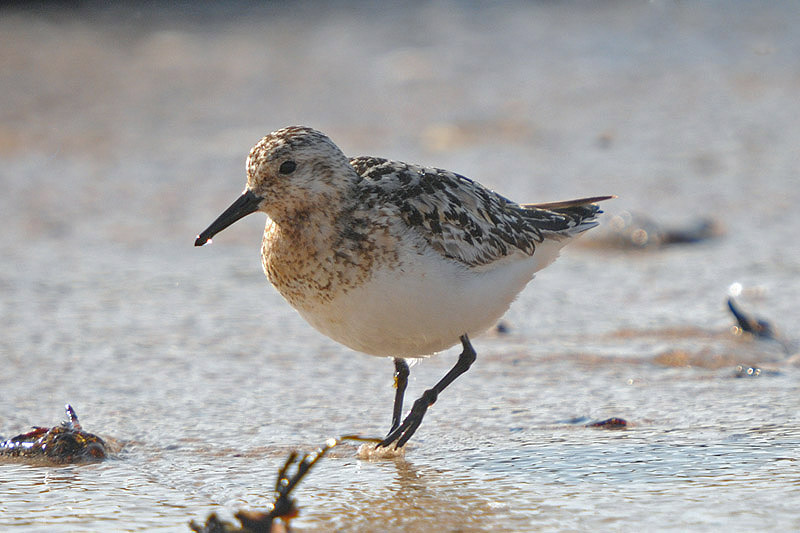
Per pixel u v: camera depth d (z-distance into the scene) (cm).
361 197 870
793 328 1235
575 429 923
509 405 998
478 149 2344
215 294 1455
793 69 3119
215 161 2261
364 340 890
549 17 4144
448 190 911
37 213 1892
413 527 707
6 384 1073
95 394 1044
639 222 1698
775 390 1019
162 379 1096
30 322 1313
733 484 761
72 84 3047
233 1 4391
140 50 3541
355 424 957
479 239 905
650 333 1237
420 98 2908
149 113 2736
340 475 823
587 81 3102
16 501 762
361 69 3300
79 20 3972
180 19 4041
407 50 3588
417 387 1068
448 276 873
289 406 1009
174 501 763
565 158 2239
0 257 1633
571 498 748
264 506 752
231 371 1126
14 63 3300
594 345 1200
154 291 1465
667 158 2208
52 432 887
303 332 1284
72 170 2206
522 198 1894
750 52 3394
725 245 1642
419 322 873
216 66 3328
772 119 2531
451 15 4203
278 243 882
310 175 857
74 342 1231
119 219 1855
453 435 918
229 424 955
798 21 3847
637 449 856
